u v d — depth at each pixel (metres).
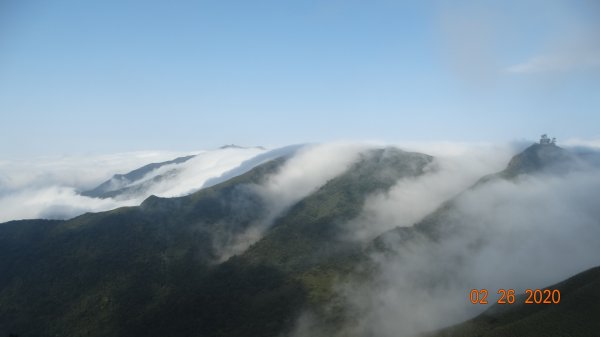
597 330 137.75
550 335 141.25
